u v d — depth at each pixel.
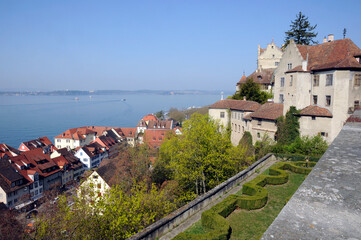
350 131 13.00
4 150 82.00
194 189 36.81
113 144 115.25
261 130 44.53
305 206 5.59
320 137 34.94
